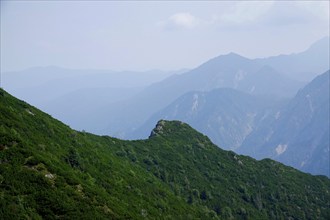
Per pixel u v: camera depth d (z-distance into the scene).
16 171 59.09
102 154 108.19
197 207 132.75
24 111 93.50
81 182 67.12
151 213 83.56
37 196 56.47
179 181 151.12
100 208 62.47
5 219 49.06
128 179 99.81
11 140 66.69
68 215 56.09
